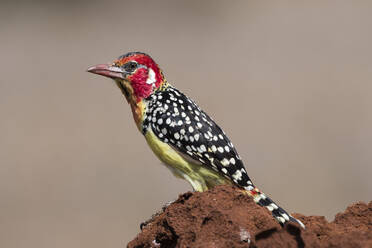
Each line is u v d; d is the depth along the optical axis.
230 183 5.83
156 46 22.05
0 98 18.27
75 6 24.50
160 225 4.75
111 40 22.39
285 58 20.70
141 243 4.81
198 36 22.78
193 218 4.51
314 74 19.36
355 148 14.97
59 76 19.92
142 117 6.14
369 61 19.98
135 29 23.11
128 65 6.22
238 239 4.32
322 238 4.53
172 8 24.97
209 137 5.79
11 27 22.78
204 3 25.19
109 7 24.83
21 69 20.19
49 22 23.30
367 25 22.55
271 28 23.03
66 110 17.52
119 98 18.38
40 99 18.30
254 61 20.69
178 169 5.98
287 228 3.98
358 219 4.86
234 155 5.82
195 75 19.86
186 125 5.83
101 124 16.67
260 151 14.98
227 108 17.36
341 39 21.72
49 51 21.50
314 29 22.70
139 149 15.34
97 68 6.26
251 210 4.51
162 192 13.69
